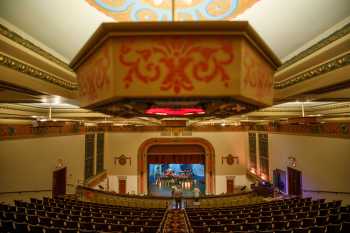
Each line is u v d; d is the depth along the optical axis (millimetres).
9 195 10641
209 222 7223
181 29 1088
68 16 3406
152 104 1436
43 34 3930
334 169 10797
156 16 3236
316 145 11906
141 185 20281
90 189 13250
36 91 4430
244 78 1133
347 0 3051
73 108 11172
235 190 20141
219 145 20469
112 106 1457
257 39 1185
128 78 1114
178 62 1109
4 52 3586
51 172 12961
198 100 1217
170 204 12672
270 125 16250
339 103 9578
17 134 10930
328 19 3492
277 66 1537
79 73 1524
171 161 20797
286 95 5195
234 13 3172
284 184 14695
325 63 4004
